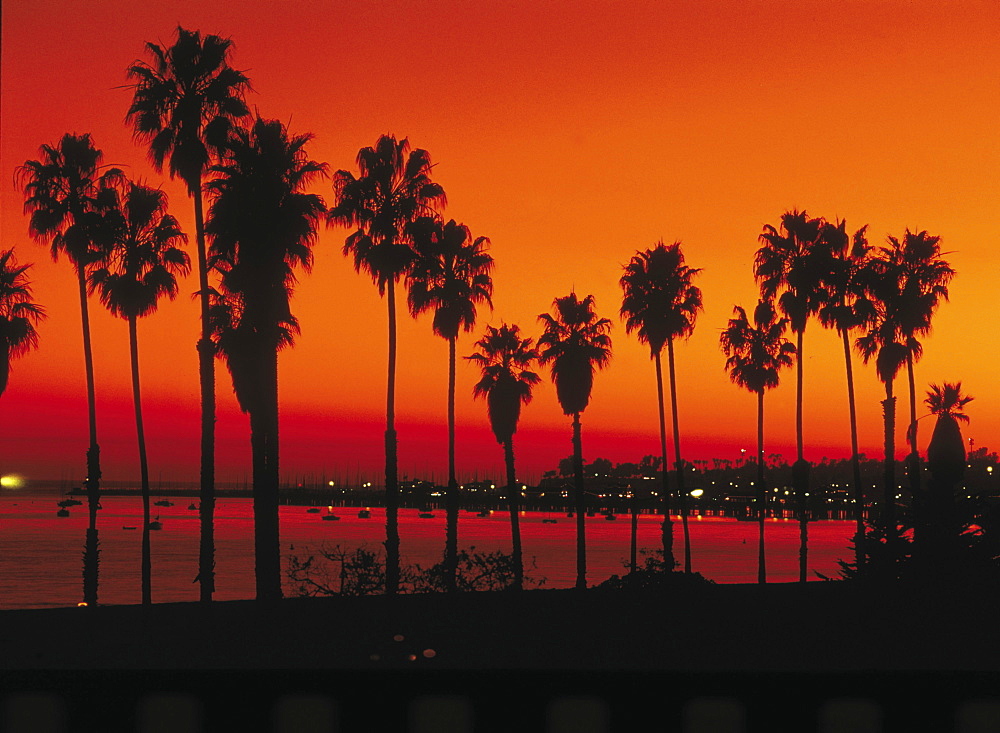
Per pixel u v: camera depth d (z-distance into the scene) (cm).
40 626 2356
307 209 3388
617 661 1717
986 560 2211
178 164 3488
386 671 783
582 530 5262
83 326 4050
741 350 6281
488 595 3030
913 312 5138
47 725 699
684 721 697
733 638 2027
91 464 3991
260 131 3425
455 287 4322
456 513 4134
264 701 715
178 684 754
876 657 1750
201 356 3575
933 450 4131
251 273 3353
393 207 3891
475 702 716
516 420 5366
